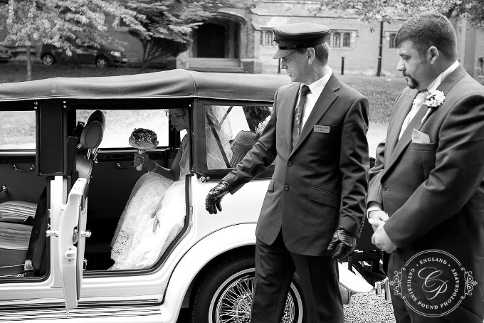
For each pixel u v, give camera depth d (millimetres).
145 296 3812
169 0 19391
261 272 3467
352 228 3109
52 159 3770
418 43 2617
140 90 3811
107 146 4926
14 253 4117
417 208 2545
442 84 2641
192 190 3861
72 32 16938
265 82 4020
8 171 4852
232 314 3953
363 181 3160
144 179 4555
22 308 3723
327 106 3215
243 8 25438
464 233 2629
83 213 3629
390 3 15625
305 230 3264
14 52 21203
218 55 27766
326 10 25219
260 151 3508
